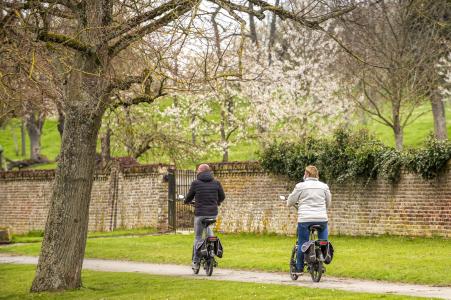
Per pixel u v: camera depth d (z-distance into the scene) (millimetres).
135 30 24703
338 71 68250
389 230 40781
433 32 63188
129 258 37688
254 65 68500
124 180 56625
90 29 24375
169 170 53656
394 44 62062
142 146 64812
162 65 24719
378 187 41469
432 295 21531
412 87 64250
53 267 25859
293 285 24422
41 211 61469
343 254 33719
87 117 25672
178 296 22453
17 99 28734
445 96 79438
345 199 43000
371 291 22750
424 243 37375
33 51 23719
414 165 39312
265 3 25906
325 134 71188
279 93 71125
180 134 70188
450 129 99125
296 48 71562
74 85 25609
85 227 26406
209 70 26562
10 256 41625
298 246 26141
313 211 25562
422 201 39312
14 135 129375
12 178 63438
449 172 38062
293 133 70125
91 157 26250
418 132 101875
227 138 72688
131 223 55781
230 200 48875
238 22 23156
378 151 41156
